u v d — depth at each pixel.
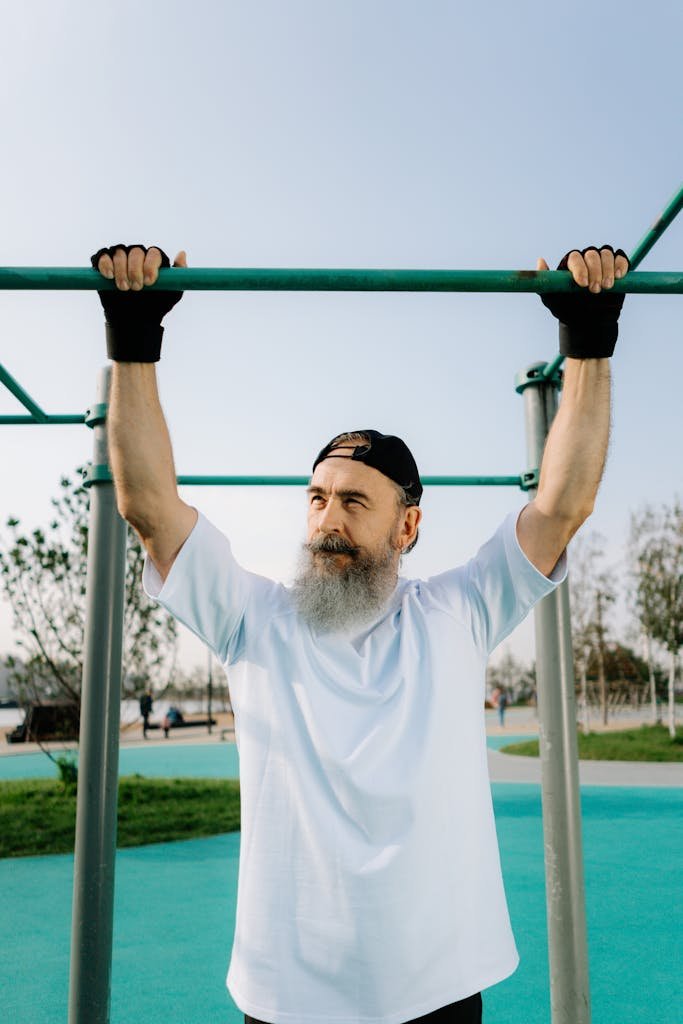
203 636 1.48
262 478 2.79
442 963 1.24
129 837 7.38
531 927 4.36
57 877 5.93
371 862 1.25
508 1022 3.12
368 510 1.54
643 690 26.00
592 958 3.90
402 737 1.34
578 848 2.16
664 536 21.80
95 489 2.17
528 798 9.90
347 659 1.41
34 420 2.37
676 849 6.64
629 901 4.95
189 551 1.41
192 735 21.77
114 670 2.08
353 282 1.32
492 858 1.37
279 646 1.42
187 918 4.62
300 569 1.51
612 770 13.99
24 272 1.30
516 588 1.51
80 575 9.86
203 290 1.33
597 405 1.48
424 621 1.48
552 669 2.25
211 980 3.61
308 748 1.33
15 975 3.74
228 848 6.86
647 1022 3.18
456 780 1.36
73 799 9.75
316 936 1.23
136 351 1.35
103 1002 1.92
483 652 1.53
